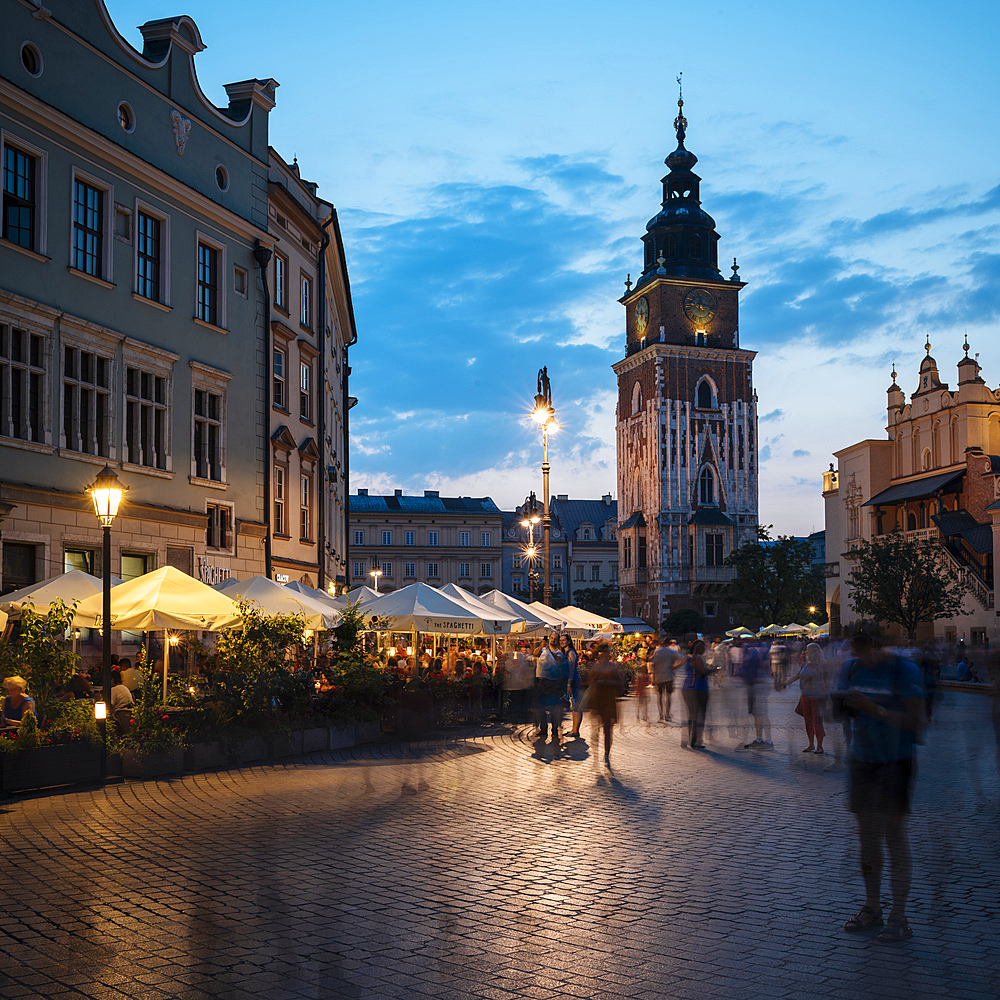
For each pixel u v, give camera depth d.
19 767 15.17
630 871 10.06
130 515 27.86
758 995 6.59
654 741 23.39
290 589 27.09
